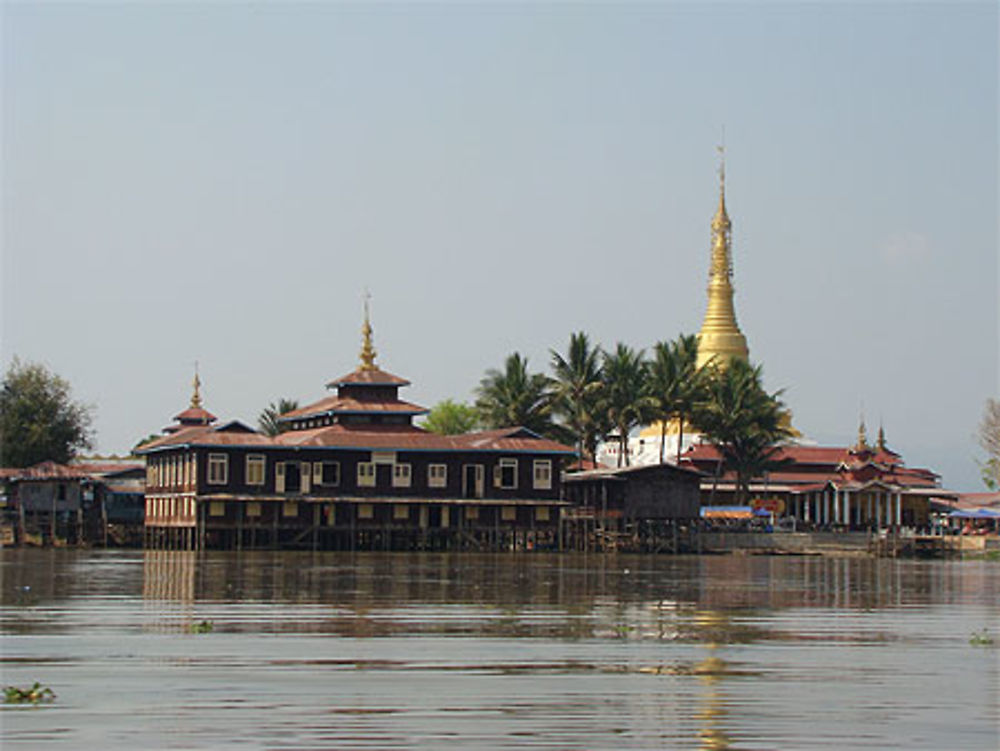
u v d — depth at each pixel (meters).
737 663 35.75
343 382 129.25
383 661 35.28
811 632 44.12
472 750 25.20
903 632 44.59
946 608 55.81
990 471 151.38
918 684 32.53
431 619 46.72
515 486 126.81
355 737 26.09
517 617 48.06
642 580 74.31
